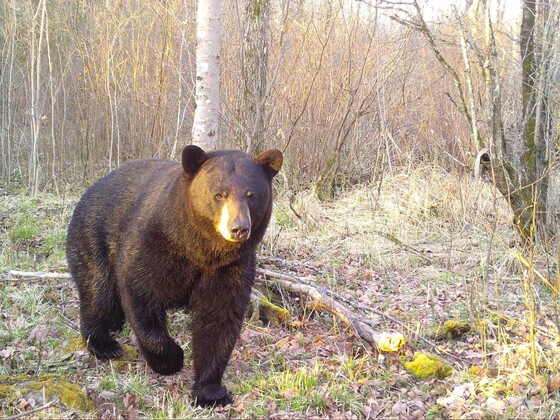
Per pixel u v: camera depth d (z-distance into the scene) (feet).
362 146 18.29
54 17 19.70
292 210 13.89
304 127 17.11
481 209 13.99
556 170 11.81
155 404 7.06
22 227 13.70
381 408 6.97
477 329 8.92
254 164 6.71
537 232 11.53
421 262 12.25
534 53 11.43
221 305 7.05
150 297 7.02
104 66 17.95
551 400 6.88
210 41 10.69
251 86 11.93
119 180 8.08
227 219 6.20
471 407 6.86
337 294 9.77
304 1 16.84
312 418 6.75
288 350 8.45
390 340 8.12
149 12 17.95
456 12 10.32
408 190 15.56
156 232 6.84
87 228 7.97
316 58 16.62
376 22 15.33
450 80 16.99
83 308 8.13
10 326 8.84
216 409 7.03
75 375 7.70
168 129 18.31
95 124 18.90
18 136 22.63
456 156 17.15
